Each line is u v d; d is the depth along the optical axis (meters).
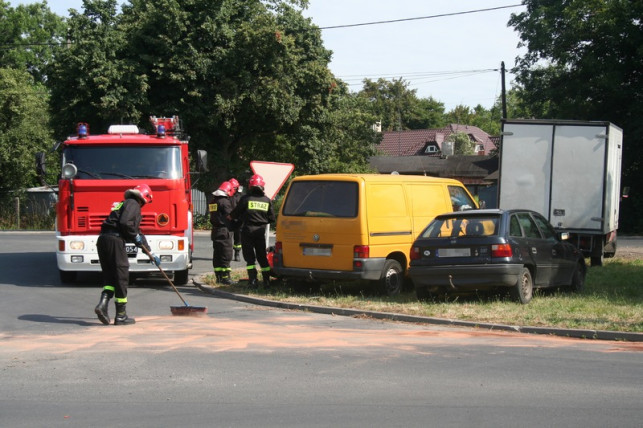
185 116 45.72
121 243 13.70
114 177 19.22
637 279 20.92
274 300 16.67
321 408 8.27
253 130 50.16
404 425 7.63
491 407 8.28
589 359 10.76
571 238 23.86
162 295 18.11
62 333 12.77
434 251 16.03
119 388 9.13
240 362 10.52
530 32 52.66
